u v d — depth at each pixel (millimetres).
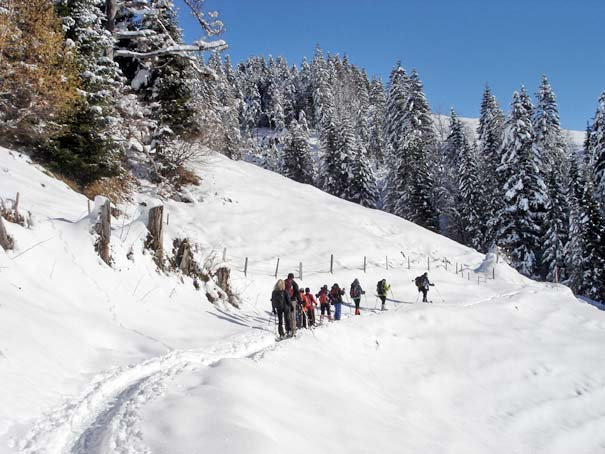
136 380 6367
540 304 22375
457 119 60219
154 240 12930
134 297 10562
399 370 12461
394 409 9250
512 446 10453
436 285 24266
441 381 12734
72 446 4527
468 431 10398
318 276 22031
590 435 12070
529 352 15930
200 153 30891
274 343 10352
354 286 17875
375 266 26000
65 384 5812
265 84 108375
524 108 43750
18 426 4641
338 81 99375
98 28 22562
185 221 25047
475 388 13047
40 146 20281
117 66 23453
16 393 5098
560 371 15062
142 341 8211
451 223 51031
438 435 8891
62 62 19953
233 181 32031
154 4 26422
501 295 23891
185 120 28828
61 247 9945
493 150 50219
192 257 14109
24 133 20016
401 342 13930
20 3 18281
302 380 7793
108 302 9562
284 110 101375
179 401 5215
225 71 98938
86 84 21344
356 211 34469
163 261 13016
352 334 12750
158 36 25750
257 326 13008
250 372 6816
